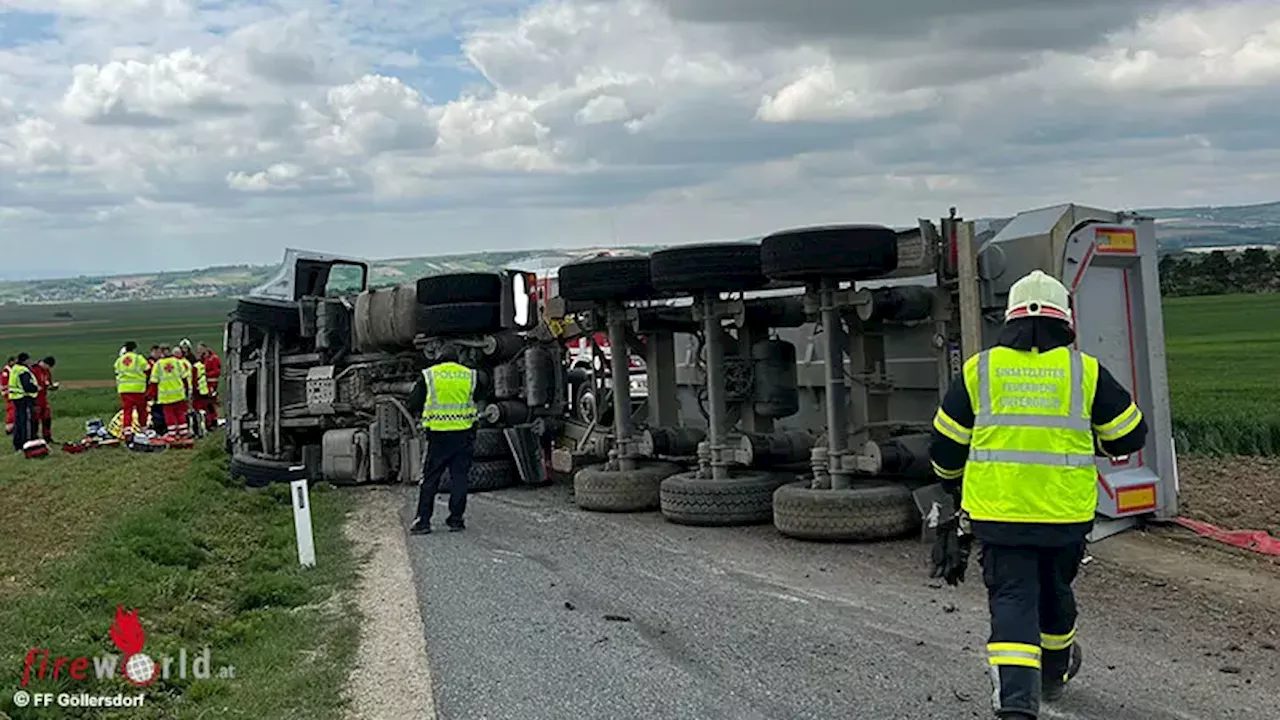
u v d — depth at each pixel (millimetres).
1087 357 5102
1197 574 8461
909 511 9953
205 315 199125
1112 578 8398
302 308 16375
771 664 6555
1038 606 5023
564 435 14719
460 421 11445
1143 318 9906
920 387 10797
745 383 11547
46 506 14148
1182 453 14367
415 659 6852
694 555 9727
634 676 6387
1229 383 24156
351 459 15102
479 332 14594
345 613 8125
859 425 10531
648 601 8133
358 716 5914
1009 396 5035
